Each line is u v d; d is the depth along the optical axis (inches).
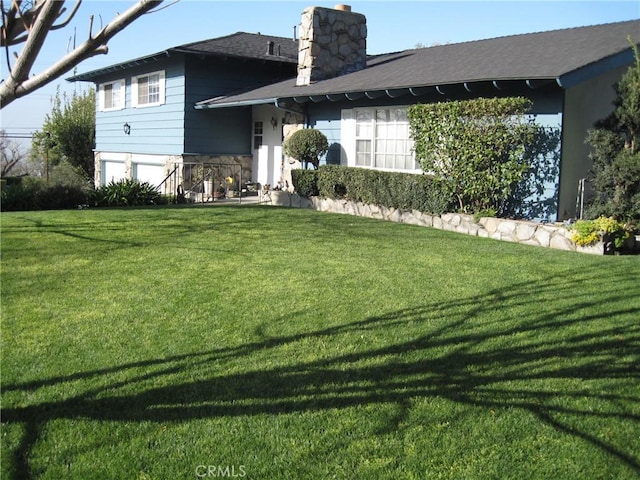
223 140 682.8
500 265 282.5
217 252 309.3
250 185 675.4
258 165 691.4
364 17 596.1
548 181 377.4
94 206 545.6
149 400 149.0
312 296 231.8
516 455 126.5
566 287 243.3
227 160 685.3
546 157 377.4
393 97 478.6
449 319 206.1
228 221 414.6
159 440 131.5
